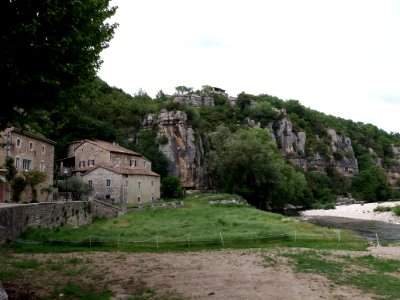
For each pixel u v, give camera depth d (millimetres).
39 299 13578
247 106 178000
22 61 12695
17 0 11961
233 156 87375
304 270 19094
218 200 72438
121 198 62719
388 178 185250
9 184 43688
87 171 65500
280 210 97000
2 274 17359
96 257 22891
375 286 15938
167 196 82875
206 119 147750
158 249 26562
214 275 17891
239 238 29750
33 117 16766
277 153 116562
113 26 17312
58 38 13047
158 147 106562
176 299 13766
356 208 95188
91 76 16969
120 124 111312
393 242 36438
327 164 175000
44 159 53969
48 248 25469
